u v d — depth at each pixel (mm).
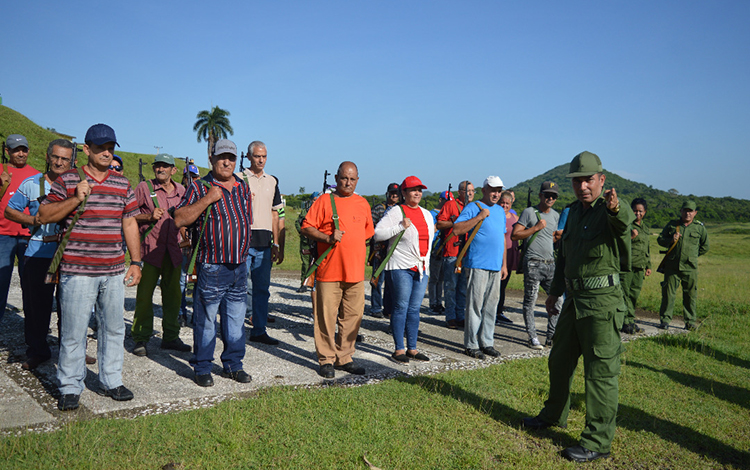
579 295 3553
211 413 3598
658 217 165375
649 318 9422
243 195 4555
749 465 3459
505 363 5578
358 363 5293
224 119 66750
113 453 2963
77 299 3629
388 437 3422
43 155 36406
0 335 5465
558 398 3801
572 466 3287
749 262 37125
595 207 3598
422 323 7746
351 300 4926
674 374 5477
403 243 5332
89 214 3693
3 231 4996
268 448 3143
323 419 3633
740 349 6793
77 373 3689
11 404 3650
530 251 6500
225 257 4312
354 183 4938
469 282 5852
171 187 5648
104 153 3730
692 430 3988
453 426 3707
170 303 5320
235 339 4547
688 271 8062
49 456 2855
